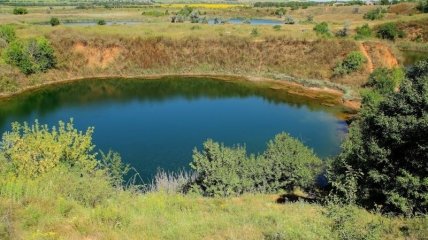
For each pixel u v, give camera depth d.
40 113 43.56
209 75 59.47
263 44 61.81
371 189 19.94
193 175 26.16
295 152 25.27
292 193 24.16
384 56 57.41
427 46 75.38
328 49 58.84
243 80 57.19
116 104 47.34
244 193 23.58
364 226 12.79
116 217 13.91
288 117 42.78
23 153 19.05
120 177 23.27
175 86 54.97
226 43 62.34
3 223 11.91
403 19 83.94
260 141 36.06
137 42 61.34
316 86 53.38
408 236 12.77
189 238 12.39
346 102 47.19
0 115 42.53
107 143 34.91
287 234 12.28
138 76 58.84
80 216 13.98
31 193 15.33
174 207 17.83
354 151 20.70
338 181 20.66
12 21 82.31
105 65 59.31
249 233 12.87
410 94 19.12
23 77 52.75
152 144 34.75
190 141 35.69
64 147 20.52
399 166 19.14
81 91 52.19
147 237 12.45
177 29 67.44
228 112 44.62
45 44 55.38
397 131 18.62
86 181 17.52
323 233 11.94
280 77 56.88
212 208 18.45
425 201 17.88
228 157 23.97
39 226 12.59
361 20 96.88
